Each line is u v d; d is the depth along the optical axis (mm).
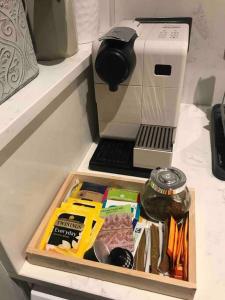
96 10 643
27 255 462
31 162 452
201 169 625
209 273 447
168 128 625
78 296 474
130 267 436
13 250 433
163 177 493
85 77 632
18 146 408
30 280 467
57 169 555
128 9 725
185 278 417
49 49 577
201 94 822
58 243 473
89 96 678
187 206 504
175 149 680
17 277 474
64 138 568
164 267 435
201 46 740
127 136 674
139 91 583
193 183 593
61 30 555
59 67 555
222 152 649
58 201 539
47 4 523
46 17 537
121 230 498
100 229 499
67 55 593
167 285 405
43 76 516
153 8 709
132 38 526
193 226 476
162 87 564
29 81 487
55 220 505
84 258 455
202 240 491
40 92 455
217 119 749
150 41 528
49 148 509
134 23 615
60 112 532
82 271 445
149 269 445
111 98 611
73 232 487
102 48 514
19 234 444
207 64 766
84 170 650
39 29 551
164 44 518
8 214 407
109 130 675
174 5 692
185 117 790
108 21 750
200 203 554
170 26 611
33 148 452
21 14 438
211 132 728
